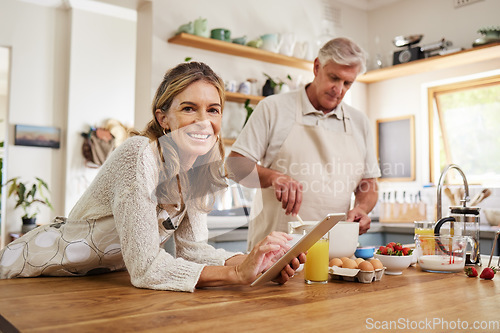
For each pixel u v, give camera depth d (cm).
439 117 411
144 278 108
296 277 133
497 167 374
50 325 77
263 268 115
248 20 393
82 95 503
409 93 429
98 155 498
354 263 129
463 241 146
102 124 512
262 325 79
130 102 530
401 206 397
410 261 141
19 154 477
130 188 109
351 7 456
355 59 212
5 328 81
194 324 79
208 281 110
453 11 398
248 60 389
